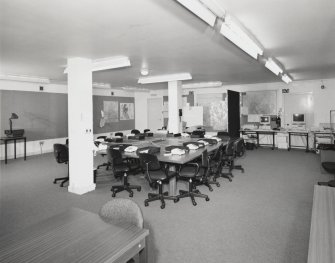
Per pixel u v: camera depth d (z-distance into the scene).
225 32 2.87
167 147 4.55
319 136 8.04
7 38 3.50
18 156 8.04
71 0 2.36
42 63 5.23
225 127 10.48
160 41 3.72
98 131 10.55
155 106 12.16
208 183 4.54
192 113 8.60
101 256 1.30
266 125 9.67
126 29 3.17
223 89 10.63
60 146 4.88
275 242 2.70
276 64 5.42
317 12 2.74
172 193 4.14
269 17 2.88
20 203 3.97
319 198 2.23
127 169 4.30
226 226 3.09
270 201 3.92
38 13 2.65
